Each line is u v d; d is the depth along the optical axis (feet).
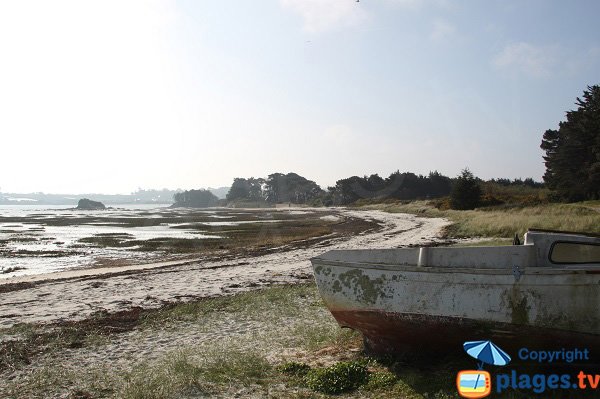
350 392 20.33
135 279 57.41
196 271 63.62
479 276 21.12
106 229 177.78
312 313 36.19
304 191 535.19
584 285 19.71
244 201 575.38
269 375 22.66
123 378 23.08
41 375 23.57
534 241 24.44
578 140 176.55
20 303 44.27
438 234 105.40
